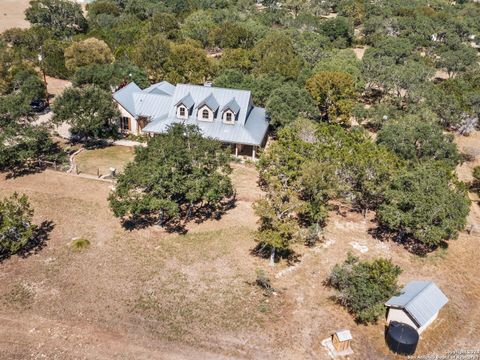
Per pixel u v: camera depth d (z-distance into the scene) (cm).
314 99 7262
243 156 6450
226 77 7406
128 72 7906
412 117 6419
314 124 6219
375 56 10038
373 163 4850
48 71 9438
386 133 5984
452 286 4241
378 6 15600
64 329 3500
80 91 6556
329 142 5578
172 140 4572
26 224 4275
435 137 5812
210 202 4900
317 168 4719
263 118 6844
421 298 3644
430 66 10006
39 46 10212
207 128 6319
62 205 5081
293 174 4975
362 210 5369
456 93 7781
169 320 3628
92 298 3819
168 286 3994
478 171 6031
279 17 13525
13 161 5800
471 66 9938
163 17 11350
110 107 6531
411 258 4584
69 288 3919
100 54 9081
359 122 7444
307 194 5022
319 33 12481
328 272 4269
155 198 4456
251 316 3706
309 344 3469
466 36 13275
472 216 5553
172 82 8062
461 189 4769
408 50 10094
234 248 4547
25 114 5962
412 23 12988
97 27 12300
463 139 7719
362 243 4747
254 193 5534
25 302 3744
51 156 5944
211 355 3338
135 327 3550
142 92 7019
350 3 15775
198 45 10100
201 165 4634
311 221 4966
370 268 3753
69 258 4284
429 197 4359
